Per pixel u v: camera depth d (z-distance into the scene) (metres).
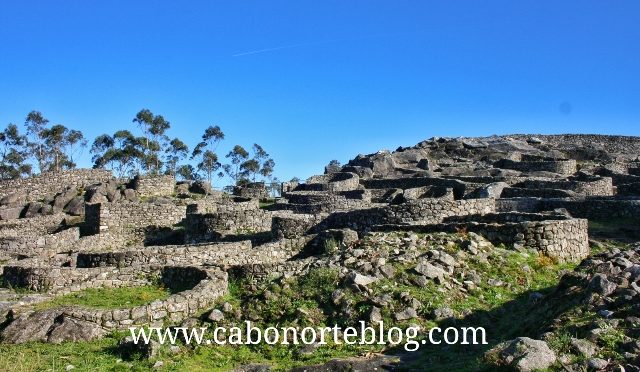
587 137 73.94
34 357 16.67
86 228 42.47
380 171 59.62
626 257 17.94
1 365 15.88
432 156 66.31
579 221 23.52
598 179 44.53
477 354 14.39
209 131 95.25
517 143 68.56
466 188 42.81
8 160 88.00
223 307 19.02
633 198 34.09
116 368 15.60
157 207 42.56
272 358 16.31
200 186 55.69
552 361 11.71
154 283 24.36
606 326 12.80
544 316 15.43
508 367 11.91
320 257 22.80
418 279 18.92
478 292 18.92
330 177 56.88
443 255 20.47
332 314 17.92
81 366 15.84
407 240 22.48
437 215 28.61
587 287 15.03
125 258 27.48
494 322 17.17
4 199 49.69
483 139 71.88
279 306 18.69
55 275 24.52
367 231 26.94
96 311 18.78
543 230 22.64
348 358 15.53
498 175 52.38
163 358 16.19
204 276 22.64
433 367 14.28
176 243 37.50
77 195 49.91
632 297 13.84
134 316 18.91
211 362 16.20
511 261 21.03
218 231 35.22
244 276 22.20
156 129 81.31
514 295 19.02
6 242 35.12
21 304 21.61
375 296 18.12
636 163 56.00
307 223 31.00
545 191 38.88
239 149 98.00
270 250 27.36
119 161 79.62
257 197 52.34
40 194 51.66
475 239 22.30
